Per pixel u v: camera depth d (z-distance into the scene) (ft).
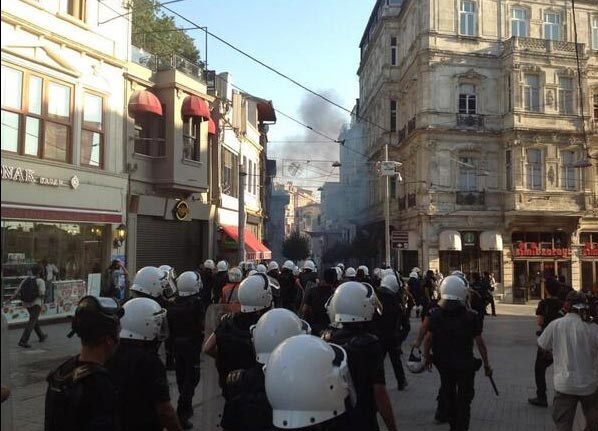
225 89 89.81
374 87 151.53
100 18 60.44
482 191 112.06
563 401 18.42
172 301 22.99
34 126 52.03
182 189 71.31
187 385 22.38
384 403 12.00
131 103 64.03
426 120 111.55
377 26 145.07
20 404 25.75
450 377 19.99
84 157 57.93
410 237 114.11
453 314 20.12
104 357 9.89
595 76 116.67
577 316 18.53
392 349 30.60
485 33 115.14
